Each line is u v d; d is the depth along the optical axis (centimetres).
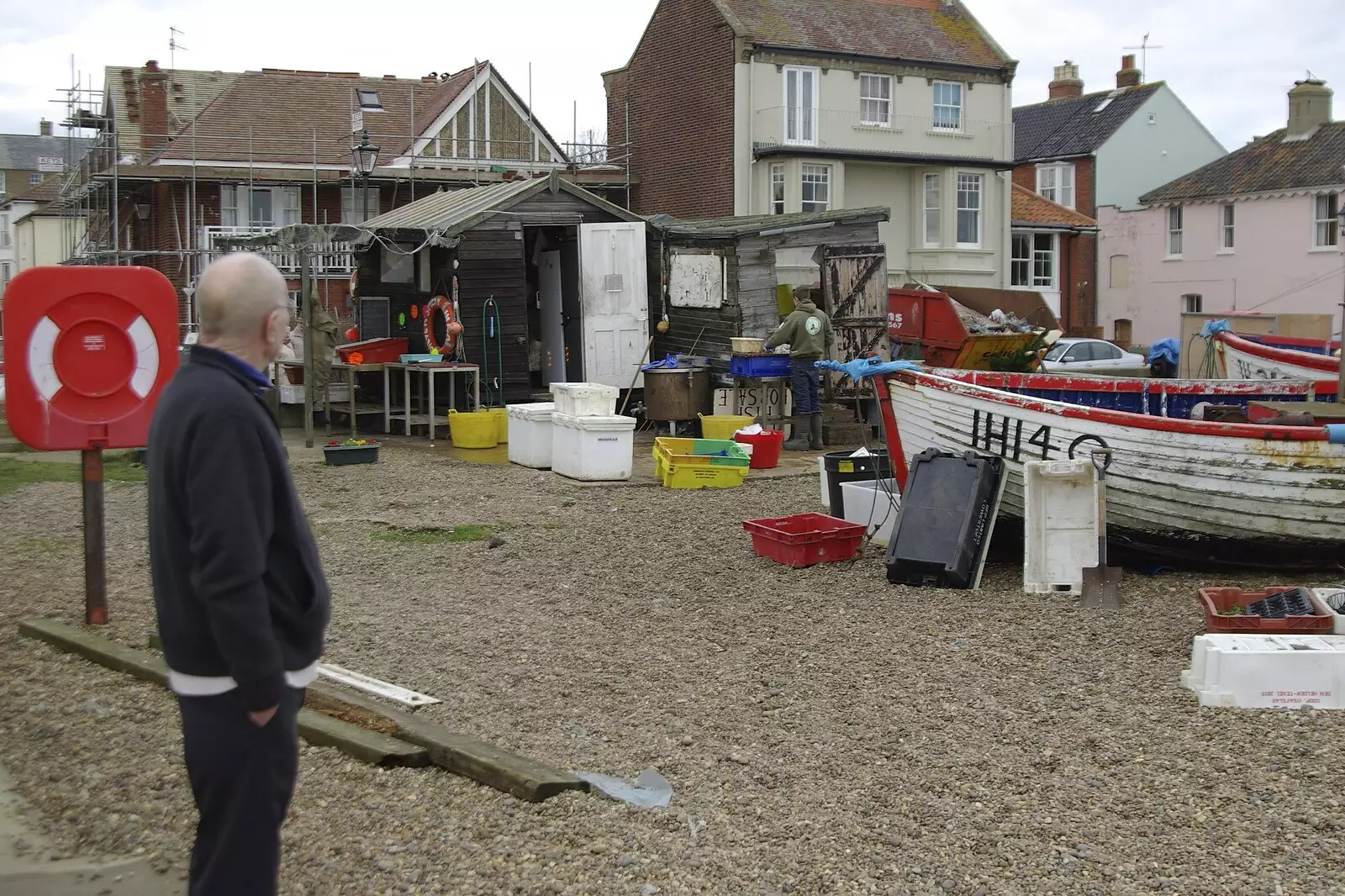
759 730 554
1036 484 798
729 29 3053
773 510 1117
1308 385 1135
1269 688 575
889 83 3231
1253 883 402
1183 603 778
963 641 691
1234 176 3869
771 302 1703
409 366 1606
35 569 869
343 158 3116
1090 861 420
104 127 3231
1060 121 4459
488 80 3334
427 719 562
